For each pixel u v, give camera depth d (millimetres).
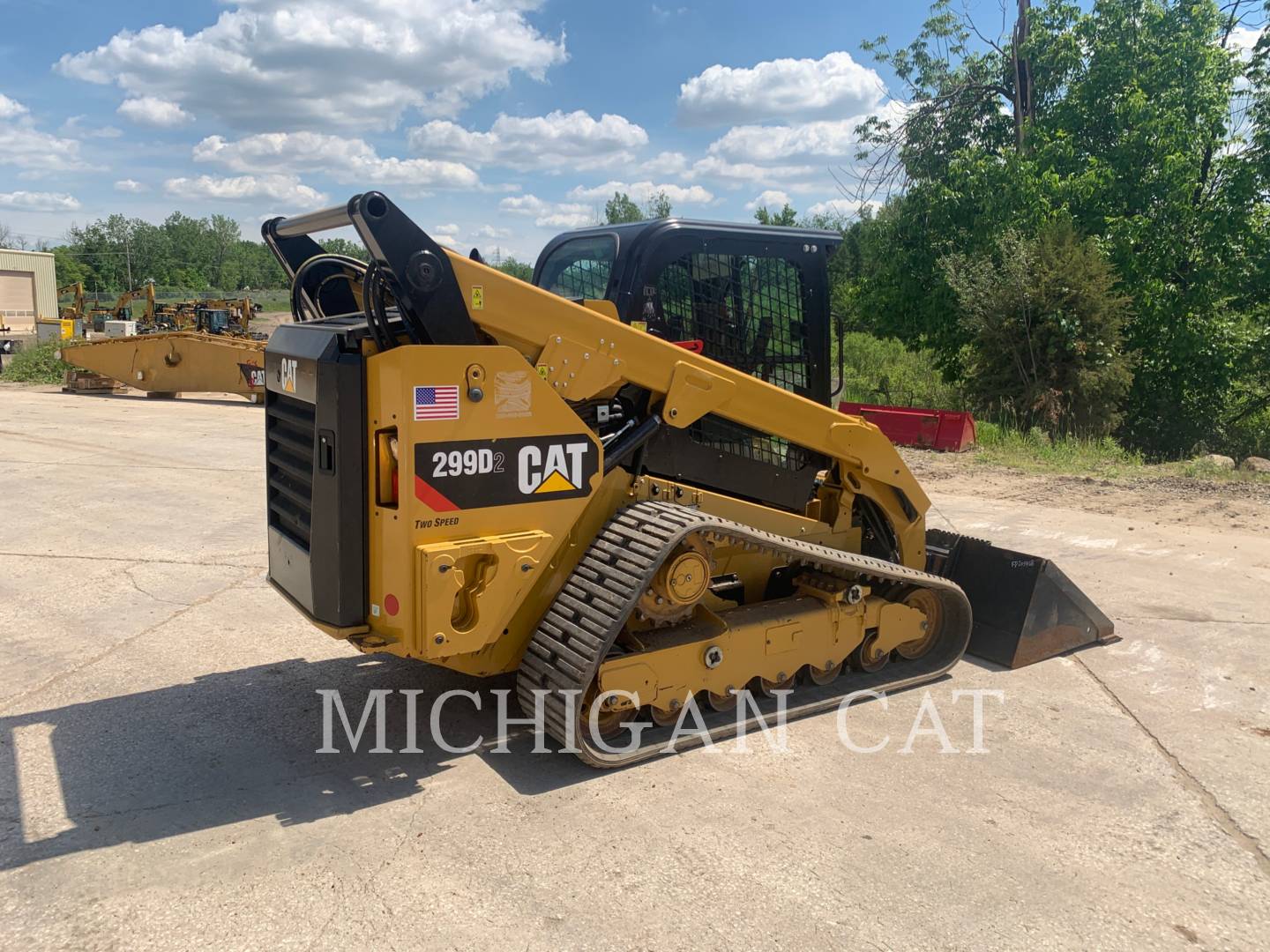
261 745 3889
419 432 3287
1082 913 2820
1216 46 18750
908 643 4910
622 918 2748
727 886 2920
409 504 3293
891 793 3547
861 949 2627
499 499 3521
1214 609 6023
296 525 3729
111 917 2711
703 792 3537
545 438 3609
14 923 2672
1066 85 19719
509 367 3471
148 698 4355
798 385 4754
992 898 2885
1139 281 17797
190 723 4090
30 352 21500
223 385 16453
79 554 6773
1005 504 9430
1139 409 19438
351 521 3408
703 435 4328
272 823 3262
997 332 16000
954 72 20781
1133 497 9836
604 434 4039
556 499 3676
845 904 2838
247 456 11016
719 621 4047
